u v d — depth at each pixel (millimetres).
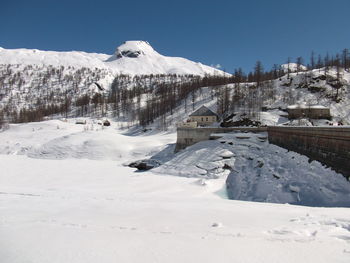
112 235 8430
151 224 10055
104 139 64812
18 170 43406
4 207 14531
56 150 61969
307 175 21812
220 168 35188
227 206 14523
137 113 140750
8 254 6980
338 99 83812
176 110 121812
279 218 10898
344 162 18406
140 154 58375
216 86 134250
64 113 170375
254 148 38969
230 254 6629
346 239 7629
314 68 120938
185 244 7438
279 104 85438
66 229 9219
